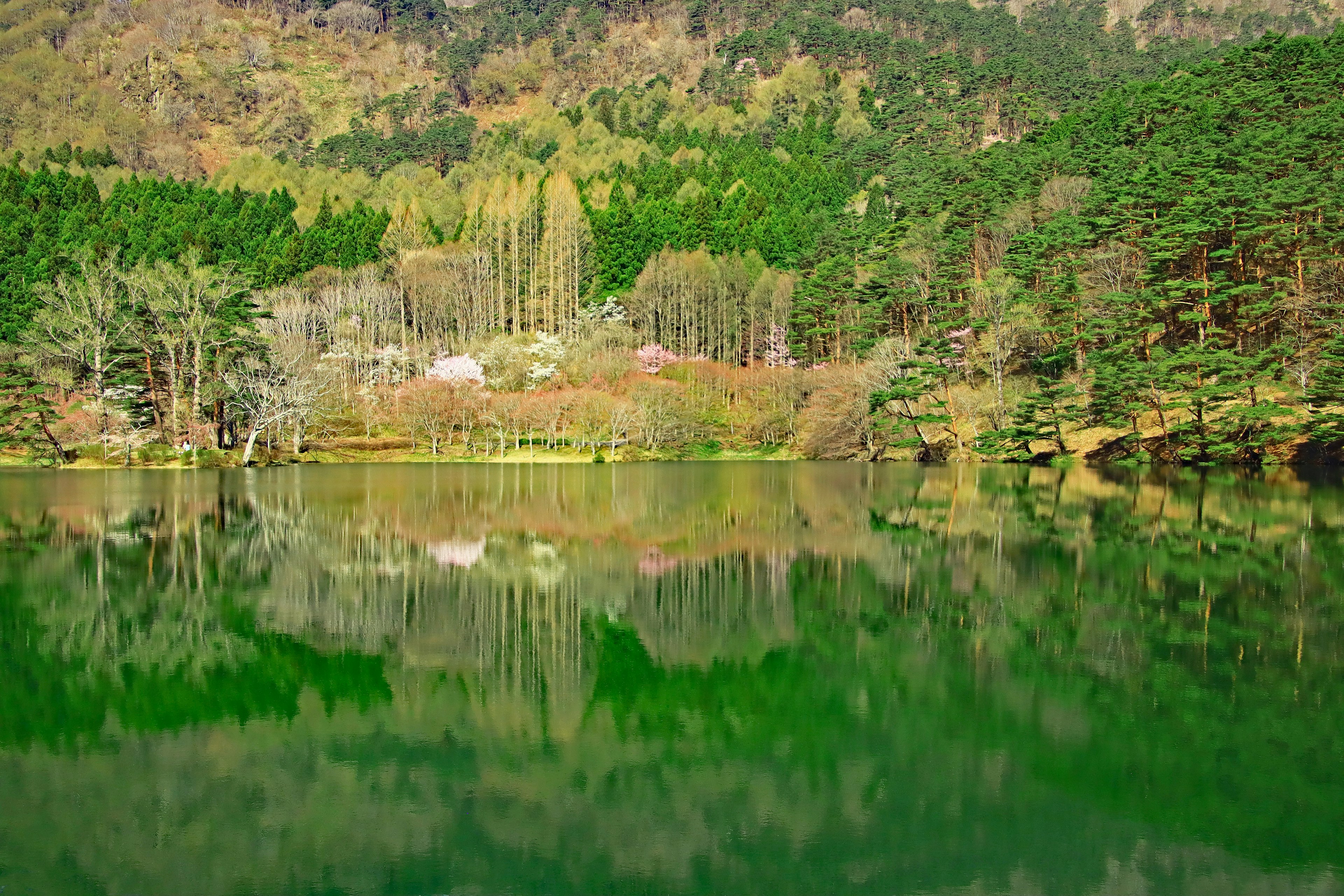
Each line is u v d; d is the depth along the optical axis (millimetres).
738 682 17094
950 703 15992
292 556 29000
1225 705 15750
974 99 188875
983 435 71000
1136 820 12055
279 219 127125
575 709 15727
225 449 73938
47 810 12094
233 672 17422
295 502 43719
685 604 22859
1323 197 59062
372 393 87375
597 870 10891
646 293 104438
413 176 185625
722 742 14469
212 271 72125
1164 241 64312
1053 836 11703
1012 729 14820
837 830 11844
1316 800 12500
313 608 22172
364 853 11203
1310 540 31094
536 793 12758
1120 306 66688
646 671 17688
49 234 101062
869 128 184500
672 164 150750
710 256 112875
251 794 12617
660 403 85625
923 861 11148
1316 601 22750
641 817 12156
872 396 75688
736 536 33562
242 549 30031
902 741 14438
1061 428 73062
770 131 188750
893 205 130625
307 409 74625
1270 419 59656
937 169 120250
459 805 12477
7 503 41438
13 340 81312
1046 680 17031
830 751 14102
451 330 105875
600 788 12930
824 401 83875
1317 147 67875
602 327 100562
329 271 105250
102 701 15859
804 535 33688
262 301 91875
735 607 22625
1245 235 60969
